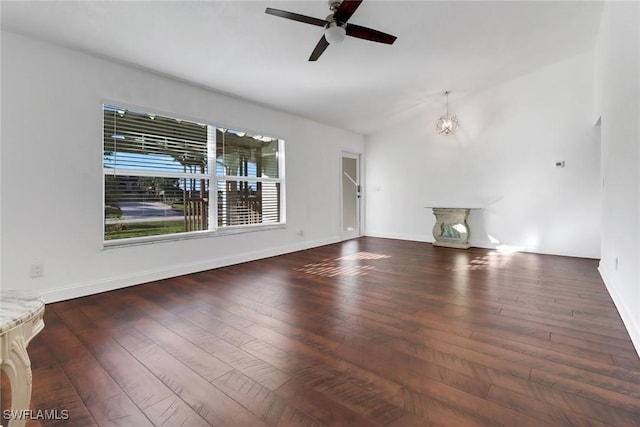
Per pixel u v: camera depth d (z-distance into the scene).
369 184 7.18
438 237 5.89
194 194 4.06
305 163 5.60
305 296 3.04
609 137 3.17
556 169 4.94
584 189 4.73
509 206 5.38
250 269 4.13
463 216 5.59
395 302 2.86
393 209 6.84
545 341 2.10
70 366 1.82
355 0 2.29
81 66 3.03
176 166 3.85
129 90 3.36
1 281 2.64
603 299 2.92
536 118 5.07
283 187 5.19
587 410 1.42
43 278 2.84
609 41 3.14
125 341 2.13
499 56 4.34
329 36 2.56
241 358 1.91
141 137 3.54
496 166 5.49
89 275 3.11
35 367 1.81
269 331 2.28
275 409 1.45
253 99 4.54
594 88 4.49
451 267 4.20
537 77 5.03
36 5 2.38
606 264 3.44
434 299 2.94
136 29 2.77
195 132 4.05
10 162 2.66
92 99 3.10
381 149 6.95
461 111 5.79
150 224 3.65
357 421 1.37
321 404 1.48
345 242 6.36
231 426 1.35
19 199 2.71
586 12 3.50
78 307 2.76
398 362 1.85
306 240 5.64
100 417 1.40
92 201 3.12
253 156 4.78
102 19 2.60
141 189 3.57
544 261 4.54
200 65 3.46
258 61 3.55
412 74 4.51
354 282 3.51
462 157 5.85
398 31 3.42
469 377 1.69
